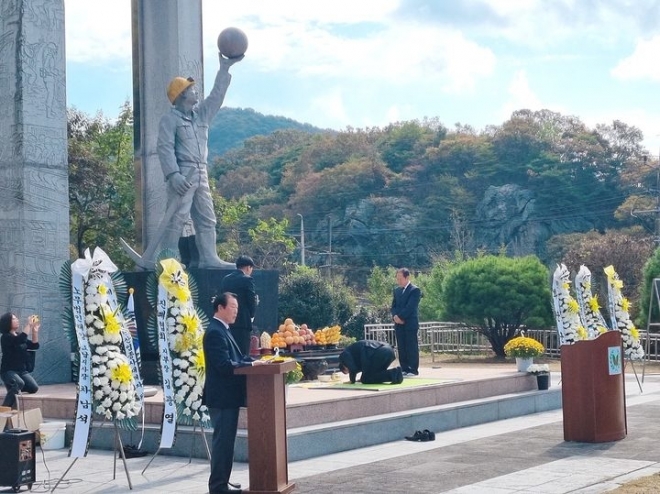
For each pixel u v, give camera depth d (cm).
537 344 1645
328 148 8775
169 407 1057
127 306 1341
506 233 7969
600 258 4259
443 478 961
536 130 8694
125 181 3609
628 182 8181
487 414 1439
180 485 962
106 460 1127
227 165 9244
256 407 849
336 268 7469
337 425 1167
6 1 1678
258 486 848
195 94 1669
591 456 1091
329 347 1755
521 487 904
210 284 1584
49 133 1692
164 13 1842
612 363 1212
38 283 1653
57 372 1658
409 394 1341
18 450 944
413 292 1595
